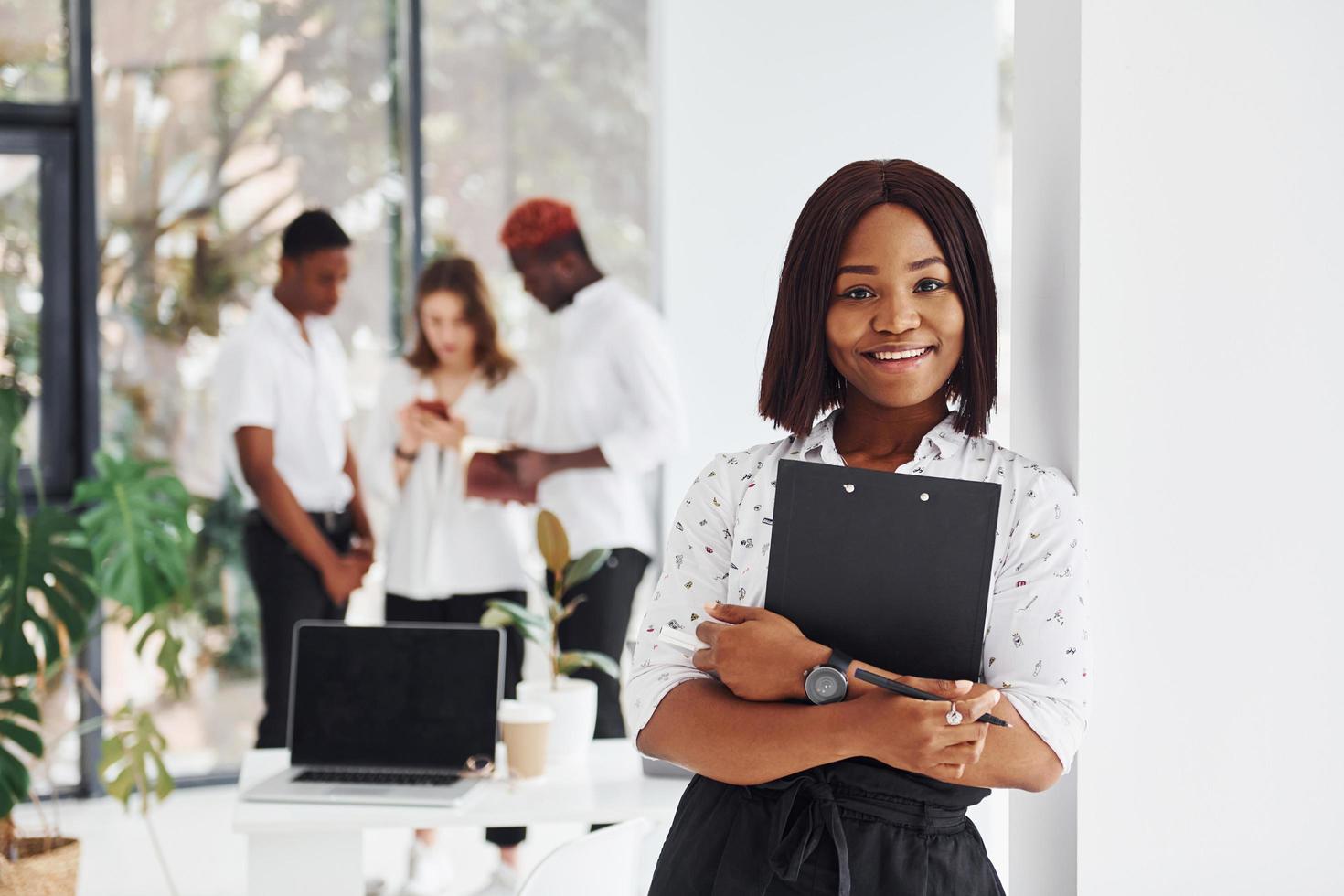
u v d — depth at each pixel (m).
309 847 2.12
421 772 2.37
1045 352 1.65
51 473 4.14
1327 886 1.61
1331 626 1.61
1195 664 1.58
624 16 4.59
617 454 3.58
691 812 1.36
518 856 3.33
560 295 3.71
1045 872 1.67
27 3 4.06
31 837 3.02
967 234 1.35
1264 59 1.59
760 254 4.20
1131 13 1.56
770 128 4.16
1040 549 1.31
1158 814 1.58
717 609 1.30
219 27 4.22
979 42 4.14
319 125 4.34
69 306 4.14
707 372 4.22
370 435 3.75
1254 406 1.59
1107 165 1.56
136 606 3.02
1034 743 1.22
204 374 4.25
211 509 4.25
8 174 4.07
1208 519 1.59
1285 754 1.60
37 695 4.03
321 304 3.74
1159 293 1.57
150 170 4.18
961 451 1.39
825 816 1.27
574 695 2.46
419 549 3.68
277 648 3.76
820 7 4.13
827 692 1.23
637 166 4.63
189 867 3.56
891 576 1.27
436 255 4.46
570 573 2.58
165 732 4.21
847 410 1.45
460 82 4.46
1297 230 1.60
